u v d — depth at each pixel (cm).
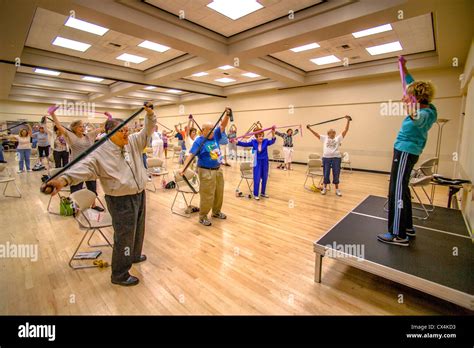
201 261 262
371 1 402
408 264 194
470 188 328
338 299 204
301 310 191
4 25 453
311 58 740
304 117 1001
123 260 215
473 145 351
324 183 539
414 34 548
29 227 348
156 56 732
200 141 339
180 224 365
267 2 442
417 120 195
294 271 245
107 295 205
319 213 417
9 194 517
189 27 521
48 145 808
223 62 678
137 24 454
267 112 1118
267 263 259
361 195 534
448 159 697
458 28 435
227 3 448
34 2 380
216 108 1327
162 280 228
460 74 660
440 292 169
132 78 879
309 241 313
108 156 198
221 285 221
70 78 977
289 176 759
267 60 743
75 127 369
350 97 872
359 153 869
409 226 248
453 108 681
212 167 350
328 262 263
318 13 455
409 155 208
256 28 545
